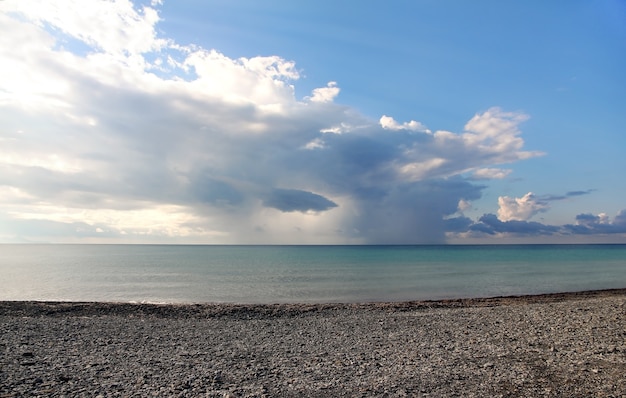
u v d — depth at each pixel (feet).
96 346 46.68
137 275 194.18
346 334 56.49
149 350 45.19
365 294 122.83
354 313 80.48
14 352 41.65
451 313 75.20
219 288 138.10
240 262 327.06
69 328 58.23
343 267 253.24
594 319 63.98
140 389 30.89
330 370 37.14
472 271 210.79
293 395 30.12
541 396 29.78
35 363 37.60
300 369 37.47
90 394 29.53
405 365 38.99
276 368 37.81
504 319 66.64
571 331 55.42
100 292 127.95
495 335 53.88
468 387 31.99
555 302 94.12
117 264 295.28
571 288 136.15
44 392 29.60
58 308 80.43
